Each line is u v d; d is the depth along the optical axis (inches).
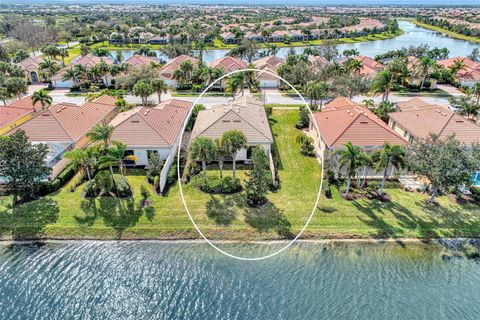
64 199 1227.9
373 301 895.1
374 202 1238.3
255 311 867.4
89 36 5620.1
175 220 1146.7
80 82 2925.7
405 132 1707.7
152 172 1365.7
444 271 986.7
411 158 1189.1
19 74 2844.5
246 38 5167.3
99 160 1198.3
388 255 1035.3
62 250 1047.0
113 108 1950.1
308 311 865.5
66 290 924.6
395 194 1288.1
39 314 863.7
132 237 1090.1
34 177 1186.0
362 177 1405.0
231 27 5979.3
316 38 5718.5
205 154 1264.8
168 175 1366.9
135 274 972.6
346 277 963.3
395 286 938.1
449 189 1154.7
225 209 1202.0
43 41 4800.7
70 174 1375.5
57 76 2888.8
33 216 1146.7
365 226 1127.0
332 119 1662.2
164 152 1482.5
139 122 1546.5
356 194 1277.1
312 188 1332.4
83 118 1695.4
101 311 872.3
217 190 1298.0
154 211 1182.9
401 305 885.8
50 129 1533.0
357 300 896.9
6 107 1883.6
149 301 898.1
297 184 1359.5
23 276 962.1
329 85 2324.1
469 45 5413.4
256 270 983.6
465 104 2026.3
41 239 1080.2
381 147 1456.7
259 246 1065.5
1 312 866.8
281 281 949.8
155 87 2273.6
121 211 1177.4
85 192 1263.5
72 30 5885.8
